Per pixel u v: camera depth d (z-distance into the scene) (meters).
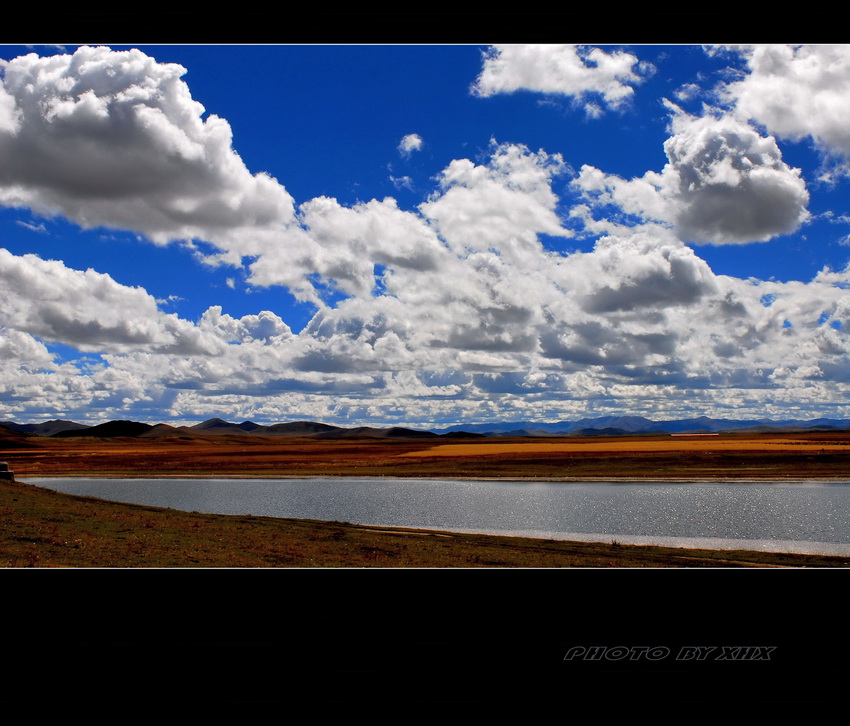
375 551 20.30
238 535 21.80
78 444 168.38
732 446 97.50
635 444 119.25
